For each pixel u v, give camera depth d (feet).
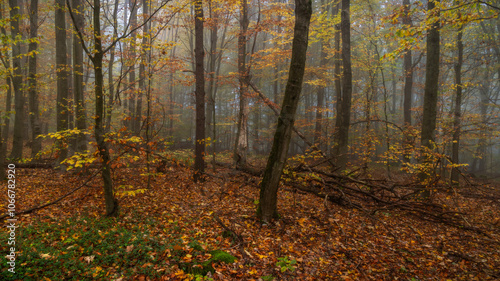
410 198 27.94
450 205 28.53
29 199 20.97
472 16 20.65
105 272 11.33
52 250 12.38
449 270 15.29
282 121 18.43
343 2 37.09
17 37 23.63
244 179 31.96
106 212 18.20
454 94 51.11
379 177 41.65
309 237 17.74
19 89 31.81
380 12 50.08
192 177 30.96
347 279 13.35
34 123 35.22
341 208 24.72
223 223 18.60
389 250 17.22
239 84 38.14
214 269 12.26
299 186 28.58
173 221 18.38
